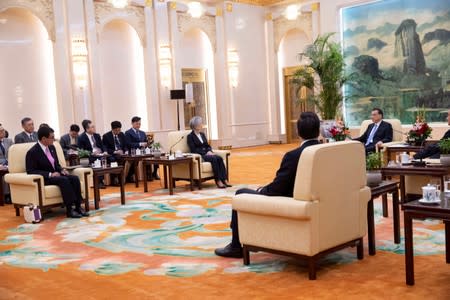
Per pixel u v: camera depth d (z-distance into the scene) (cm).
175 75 1429
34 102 1143
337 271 372
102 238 521
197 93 1560
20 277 398
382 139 860
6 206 768
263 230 382
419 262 380
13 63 1109
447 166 528
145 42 1361
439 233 467
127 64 1342
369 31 1400
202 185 884
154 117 1378
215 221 578
